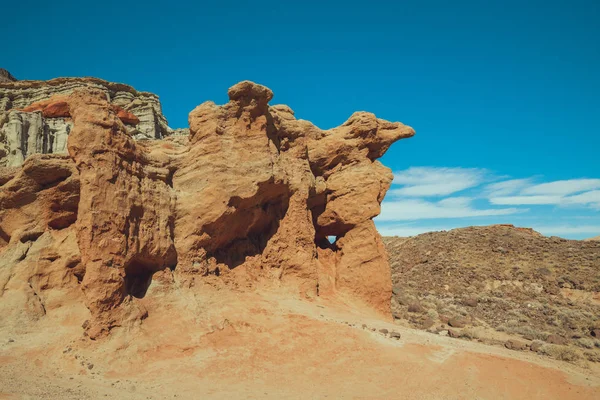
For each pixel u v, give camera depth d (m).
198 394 14.17
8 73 53.03
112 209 17.70
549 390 16.50
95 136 18.05
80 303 19.42
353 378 16.03
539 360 19.92
